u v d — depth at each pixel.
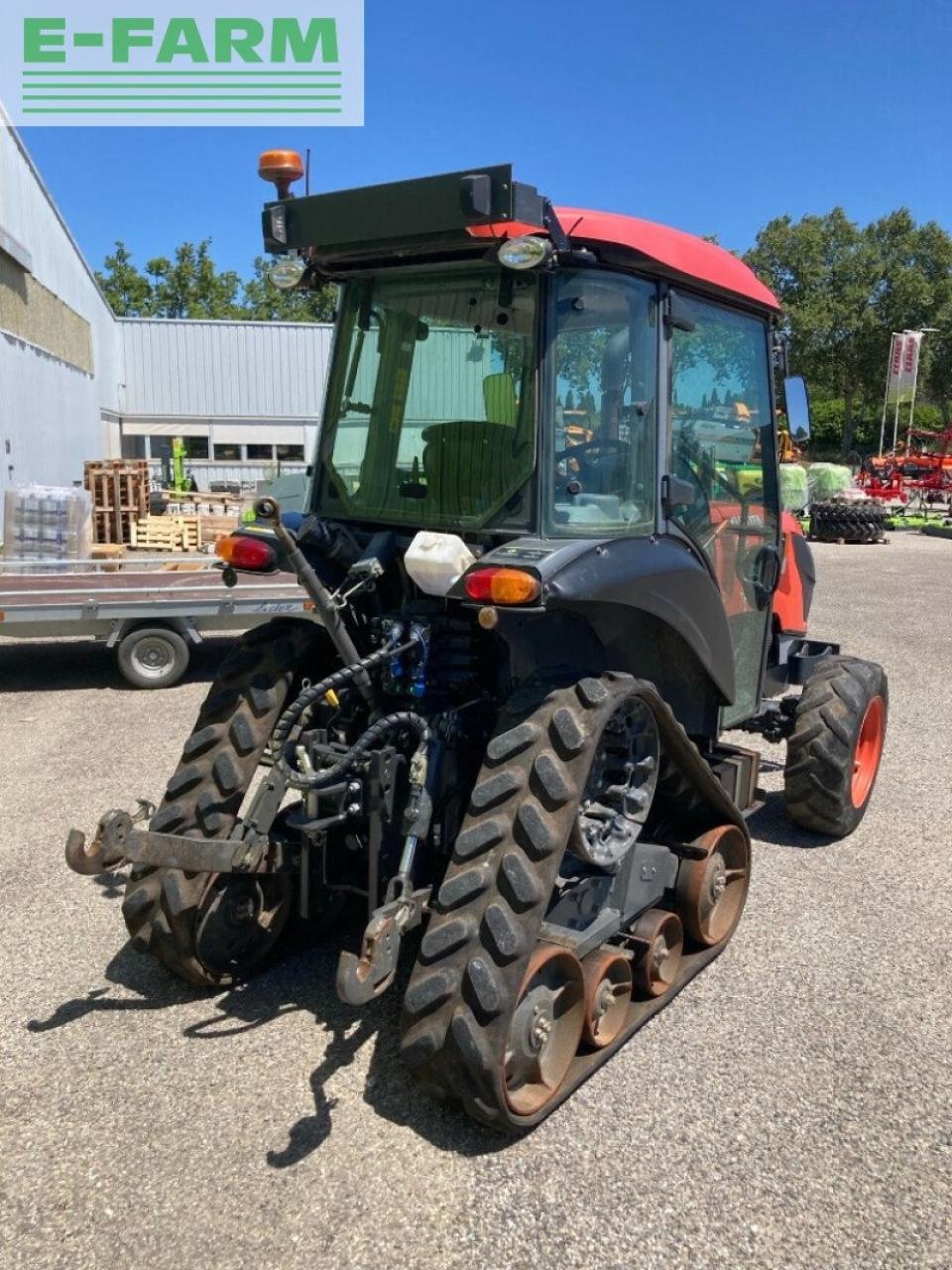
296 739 3.02
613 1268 2.24
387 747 2.83
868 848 4.63
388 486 3.23
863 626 10.25
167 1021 3.14
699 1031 3.16
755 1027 3.18
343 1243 2.29
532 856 2.56
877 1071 2.96
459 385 3.05
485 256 2.84
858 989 3.41
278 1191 2.43
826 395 44.66
